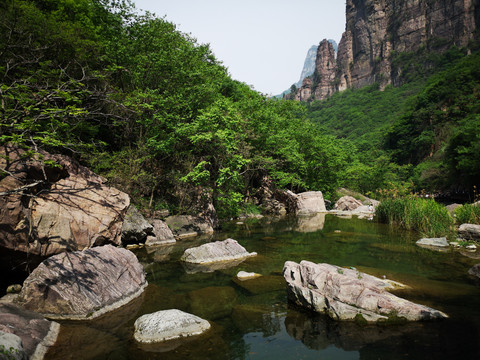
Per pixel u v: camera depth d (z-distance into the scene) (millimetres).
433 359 4039
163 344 4578
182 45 17797
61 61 13016
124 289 6609
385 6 176875
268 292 6926
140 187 15344
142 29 16734
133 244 12086
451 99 67688
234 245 10664
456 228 14117
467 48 131125
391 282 7129
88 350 4359
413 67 149875
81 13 16453
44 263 5984
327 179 32219
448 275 7934
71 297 5660
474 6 135625
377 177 41250
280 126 28578
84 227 8086
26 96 7699
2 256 6461
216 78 21953
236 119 18328
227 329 5117
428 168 51031
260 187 28250
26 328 4527
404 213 16719
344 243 12422
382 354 4211
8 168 6984
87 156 12266
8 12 11242
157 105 15805
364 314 5387
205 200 16641
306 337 4809
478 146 35969
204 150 17609
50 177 8227
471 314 5480
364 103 156125
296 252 10859
